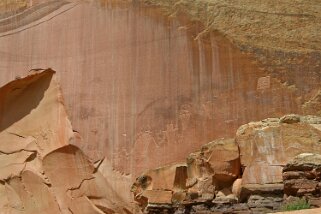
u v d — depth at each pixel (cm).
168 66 1480
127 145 1468
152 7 1524
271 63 1415
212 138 1402
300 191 1096
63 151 1466
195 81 1448
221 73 1433
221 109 1413
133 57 1517
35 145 1505
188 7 1494
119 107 1499
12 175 1485
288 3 1469
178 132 1431
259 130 1242
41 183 1451
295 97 1384
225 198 1244
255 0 1477
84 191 1436
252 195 1208
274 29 1445
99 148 1488
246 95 1405
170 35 1495
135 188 1368
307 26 1442
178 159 1416
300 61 1409
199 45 1464
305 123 1232
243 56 1428
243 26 1452
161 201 1316
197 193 1278
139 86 1495
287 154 1209
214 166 1265
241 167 1255
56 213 1422
